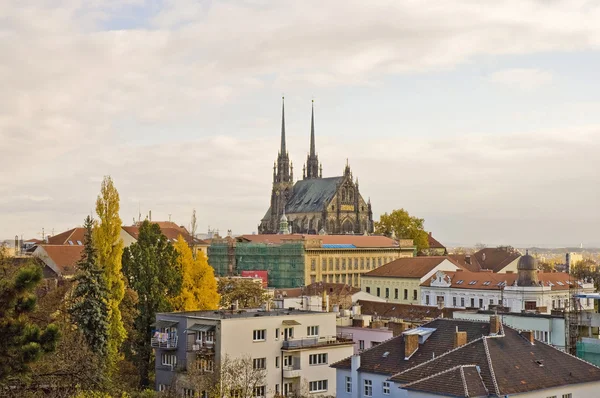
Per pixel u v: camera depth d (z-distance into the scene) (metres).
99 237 120.00
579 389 84.69
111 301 113.56
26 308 42.50
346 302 173.12
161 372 110.31
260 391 103.88
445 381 78.31
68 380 58.25
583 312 124.12
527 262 190.75
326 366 109.62
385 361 93.00
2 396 49.09
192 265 137.88
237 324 102.38
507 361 83.00
